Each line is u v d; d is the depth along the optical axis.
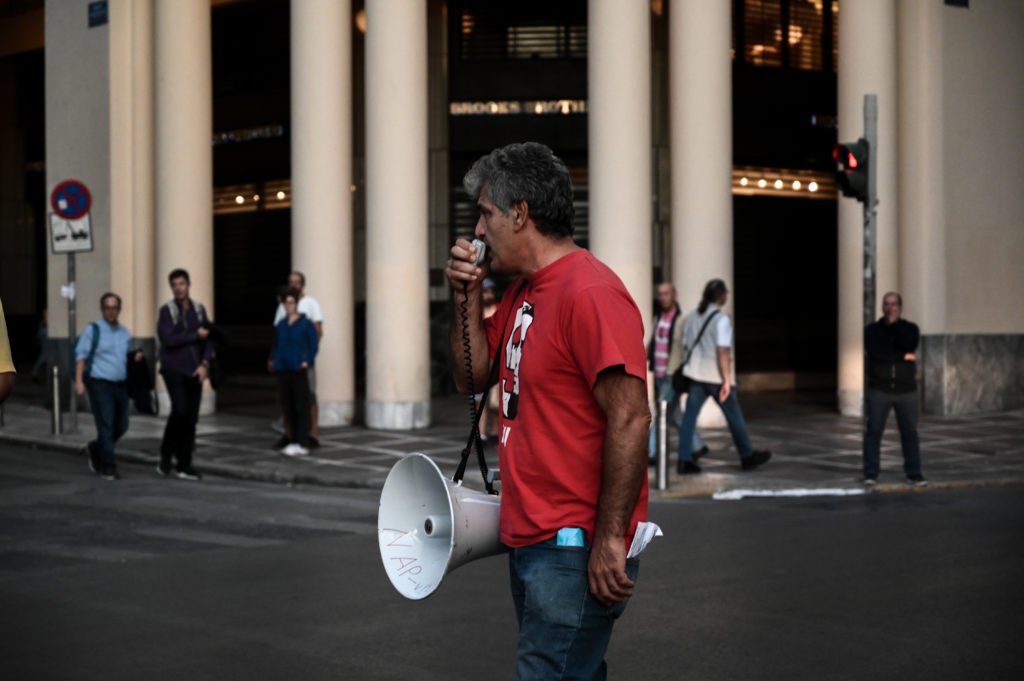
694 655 5.93
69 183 16.28
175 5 18.91
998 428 17.31
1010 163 19.92
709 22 17.23
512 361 3.41
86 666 5.82
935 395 19.12
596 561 3.18
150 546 9.08
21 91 28.91
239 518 10.44
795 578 7.68
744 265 23.09
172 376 13.05
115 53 20.17
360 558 8.56
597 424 3.28
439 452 14.77
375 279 17.05
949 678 5.54
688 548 8.79
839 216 18.77
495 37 22.05
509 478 3.35
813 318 23.88
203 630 6.48
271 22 23.59
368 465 13.62
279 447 14.75
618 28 16.69
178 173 18.97
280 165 23.53
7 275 29.17
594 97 16.86
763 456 13.35
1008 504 11.11
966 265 19.47
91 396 13.00
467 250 3.51
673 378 13.16
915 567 8.03
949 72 19.33
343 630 6.47
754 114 22.81
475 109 22.06
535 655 3.27
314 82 17.36
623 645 6.11
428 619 6.71
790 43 23.19
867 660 5.83
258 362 24.31
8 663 5.87
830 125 23.52
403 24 16.80
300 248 17.52
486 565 8.33
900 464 13.80
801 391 23.47
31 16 25.88
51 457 14.98
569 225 3.42
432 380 22.06
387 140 16.83
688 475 13.02
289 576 7.91
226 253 24.73
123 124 20.14
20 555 8.71
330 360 17.53
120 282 20.14
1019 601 7.03
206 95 19.23
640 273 16.80
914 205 19.20
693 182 17.27
